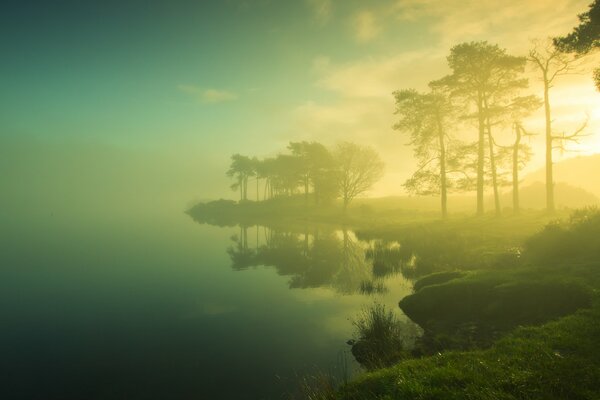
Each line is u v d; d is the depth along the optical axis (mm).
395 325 12883
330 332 13336
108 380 10359
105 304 17859
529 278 13156
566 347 7324
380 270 22922
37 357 11945
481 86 35531
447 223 36406
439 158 41438
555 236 16875
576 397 5516
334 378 9727
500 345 7895
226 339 13133
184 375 10516
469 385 6090
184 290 20281
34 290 20609
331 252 31328
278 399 8984
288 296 18484
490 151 36125
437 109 40250
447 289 14328
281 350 11961
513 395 5676
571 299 11055
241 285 21141
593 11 23234
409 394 6148
